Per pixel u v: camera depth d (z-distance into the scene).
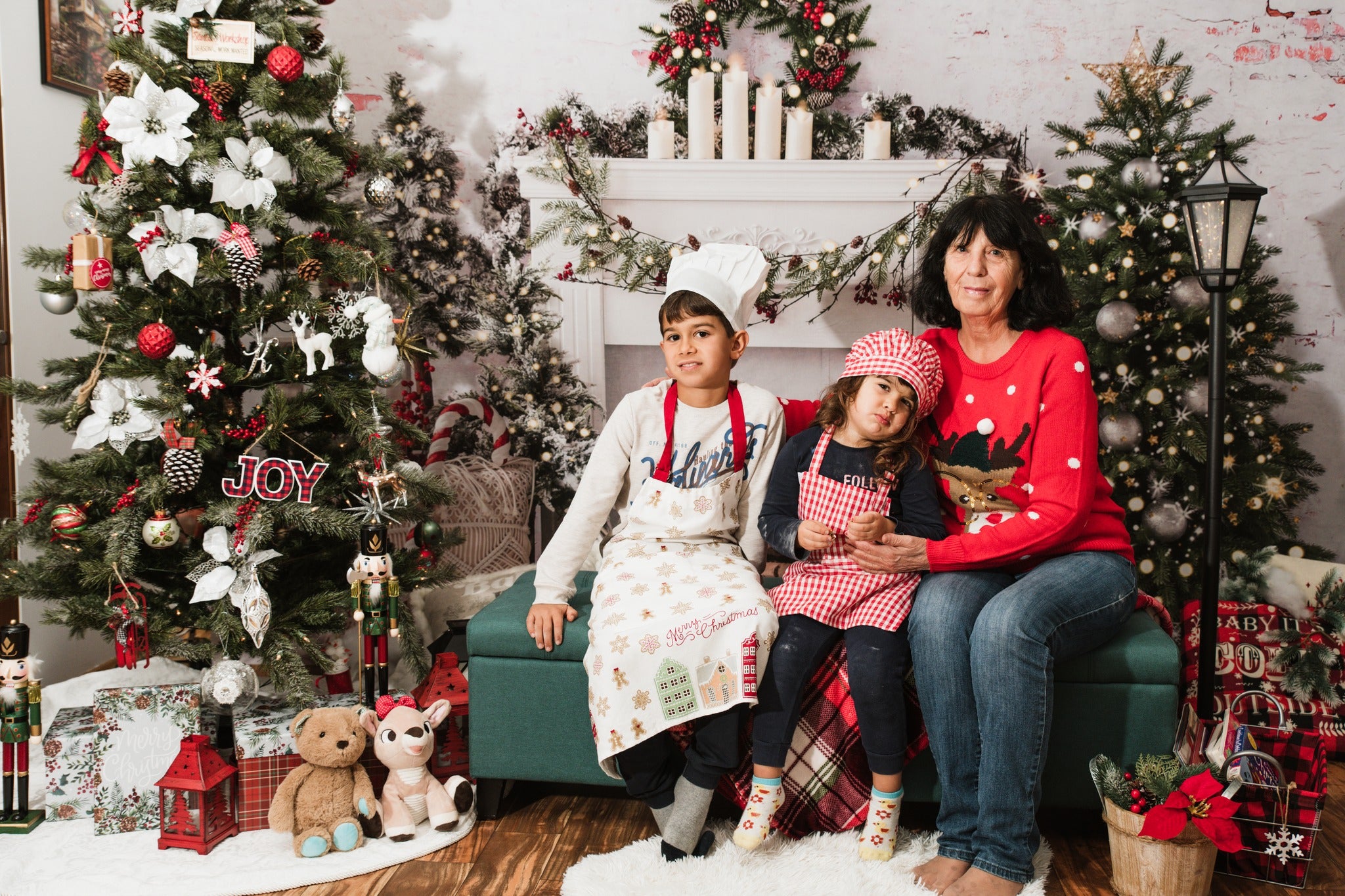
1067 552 1.77
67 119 2.63
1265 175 2.99
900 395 1.69
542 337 2.94
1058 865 1.70
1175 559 2.62
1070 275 2.61
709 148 2.82
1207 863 1.52
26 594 1.95
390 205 3.12
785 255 2.85
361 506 2.08
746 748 1.75
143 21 2.19
